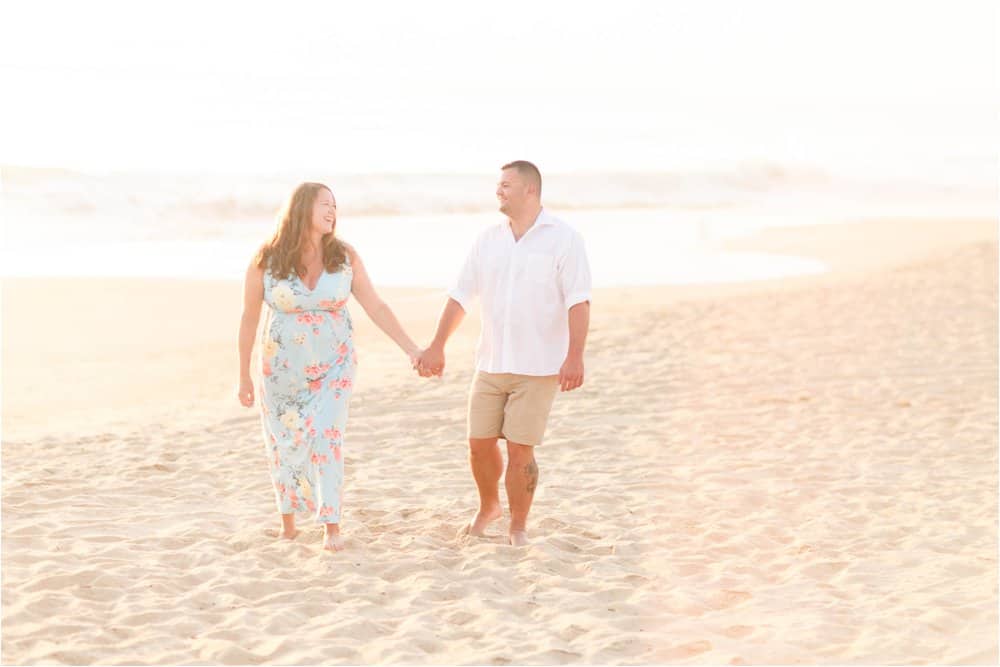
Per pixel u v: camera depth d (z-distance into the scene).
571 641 4.21
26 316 12.97
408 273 17.06
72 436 7.83
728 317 13.09
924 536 5.66
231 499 6.31
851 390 9.34
